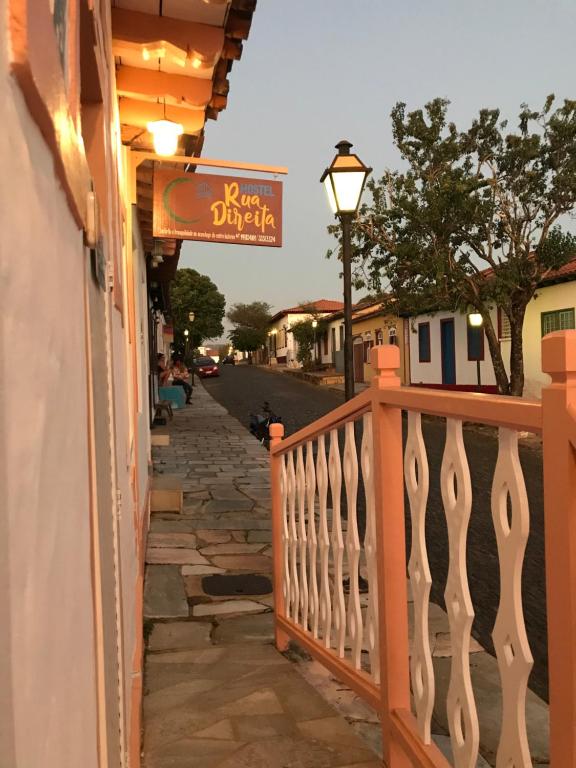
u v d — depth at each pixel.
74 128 1.19
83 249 1.29
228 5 3.68
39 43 0.73
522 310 15.12
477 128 14.39
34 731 0.67
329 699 3.23
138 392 6.12
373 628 2.53
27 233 0.70
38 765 0.69
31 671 0.67
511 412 1.51
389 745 2.35
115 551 2.00
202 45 3.99
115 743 1.74
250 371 46.69
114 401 2.29
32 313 0.72
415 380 25.22
